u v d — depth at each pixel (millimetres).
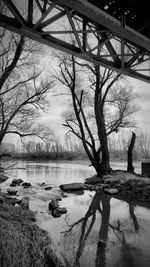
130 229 7398
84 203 11258
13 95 18250
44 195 12922
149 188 13258
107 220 8398
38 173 27562
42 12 5152
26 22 4887
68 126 21859
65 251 5570
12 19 4855
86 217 8727
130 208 10305
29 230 5777
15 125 18469
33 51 16266
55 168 36438
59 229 7172
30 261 4336
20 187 15727
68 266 4812
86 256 5344
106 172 19984
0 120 17922
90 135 21391
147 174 18875
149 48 5762
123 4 5082
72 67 21828
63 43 5723
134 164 47000
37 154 72625
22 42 12688
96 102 21312
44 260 4594
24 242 4727
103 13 4672
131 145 21734
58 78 21453
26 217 7266
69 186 15086
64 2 4168
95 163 20625
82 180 20469
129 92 24125
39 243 5098
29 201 11039
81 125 21375
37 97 18219
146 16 5273
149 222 8219
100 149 20828
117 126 22844
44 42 5480
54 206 9711
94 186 16266
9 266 3996
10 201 9445
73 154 74500
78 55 6012
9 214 6793
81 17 5984
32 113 18875
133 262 5082
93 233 6961
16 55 12852
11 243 4410
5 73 12953
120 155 70188
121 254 5492
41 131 19453
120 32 5070
